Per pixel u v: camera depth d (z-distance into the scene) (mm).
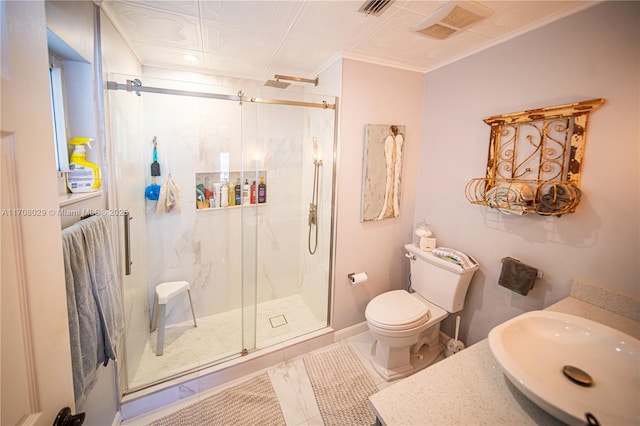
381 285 2451
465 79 1964
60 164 1153
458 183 2078
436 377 913
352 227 2240
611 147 1286
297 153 2666
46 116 562
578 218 1420
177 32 1653
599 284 1357
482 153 1892
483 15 1404
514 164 1689
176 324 2447
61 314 627
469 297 2061
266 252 2715
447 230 2191
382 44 1800
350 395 1787
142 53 1970
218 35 1690
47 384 579
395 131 2213
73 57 1153
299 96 2592
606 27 1271
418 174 2422
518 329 1051
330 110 2119
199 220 2424
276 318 2545
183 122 2250
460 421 767
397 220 2424
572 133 1402
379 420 825
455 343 2070
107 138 1413
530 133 1597
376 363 2016
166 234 2318
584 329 1037
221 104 2354
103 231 1222
